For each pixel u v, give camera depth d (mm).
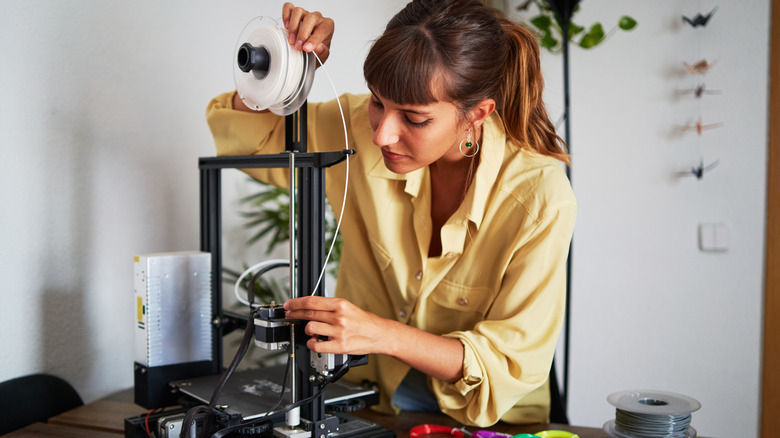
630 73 2613
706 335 2543
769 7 2396
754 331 2477
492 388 1020
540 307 1043
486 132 1092
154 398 1135
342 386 1126
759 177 2439
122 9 1432
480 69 930
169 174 1579
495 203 1099
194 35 1625
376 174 1176
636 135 2615
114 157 1435
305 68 941
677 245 2568
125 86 1450
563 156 1121
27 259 1266
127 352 1500
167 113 1563
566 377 1899
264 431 931
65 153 1328
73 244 1355
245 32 989
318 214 967
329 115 1305
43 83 1278
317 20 957
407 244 1188
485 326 1035
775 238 2416
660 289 2602
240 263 1852
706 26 2484
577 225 2719
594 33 2641
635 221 2629
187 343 1174
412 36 882
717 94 2479
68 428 1150
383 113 978
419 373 1252
